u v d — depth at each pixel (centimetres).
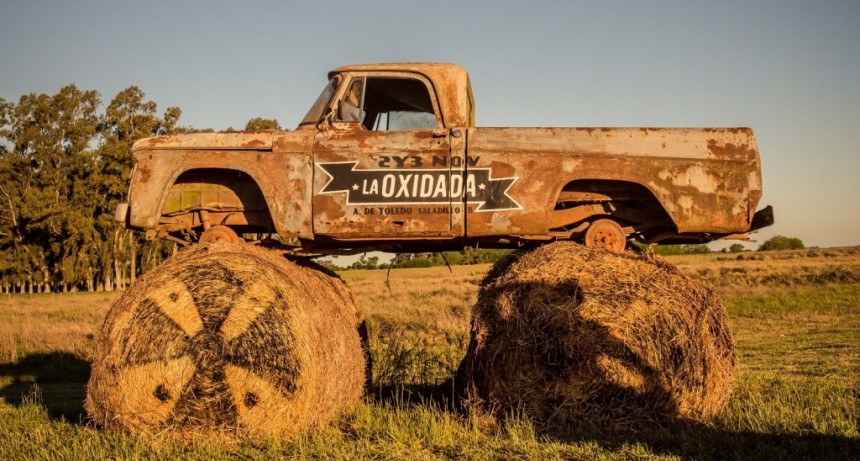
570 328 493
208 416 482
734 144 565
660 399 493
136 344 486
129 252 4641
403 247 659
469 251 679
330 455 444
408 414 541
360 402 575
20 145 5025
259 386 481
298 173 573
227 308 484
